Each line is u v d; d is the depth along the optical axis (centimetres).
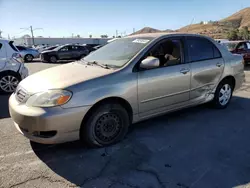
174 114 479
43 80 334
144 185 262
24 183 265
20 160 312
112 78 336
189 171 287
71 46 2039
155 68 377
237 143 359
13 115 323
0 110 528
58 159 315
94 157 320
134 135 385
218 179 272
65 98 301
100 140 341
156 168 293
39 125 296
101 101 329
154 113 390
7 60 686
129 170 289
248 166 298
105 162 308
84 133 328
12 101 340
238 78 523
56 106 298
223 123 435
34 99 307
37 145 352
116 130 354
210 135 386
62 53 1991
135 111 365
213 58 468
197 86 438
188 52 426
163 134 389
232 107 527
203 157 318
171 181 268
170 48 406
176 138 375
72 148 343
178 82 404
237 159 314
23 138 375
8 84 697
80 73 348
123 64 359
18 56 709
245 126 422
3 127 421
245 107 528
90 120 325
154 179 272
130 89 348
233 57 511
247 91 682
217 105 501
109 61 385
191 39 438
